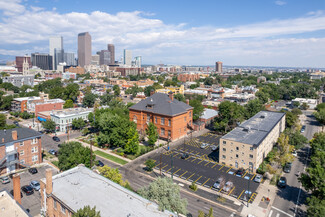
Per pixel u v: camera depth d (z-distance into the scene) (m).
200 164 77.25
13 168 69.44
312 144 79.31
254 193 59.84
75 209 37.94
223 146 76.94
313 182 48.94
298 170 72.88
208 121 124.12
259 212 51.97
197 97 184.00
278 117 107.00
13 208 39.75
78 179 48.12
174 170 72.62
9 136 70.62
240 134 81.38
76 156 61.78
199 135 108.62
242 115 117.56
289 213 51.66
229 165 76.12
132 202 40.78
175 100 111.94
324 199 46.59
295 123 114.44
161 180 46.22
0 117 103.56
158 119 102.50
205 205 54.56
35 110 133.62
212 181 66.00
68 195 42.12
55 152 83.94
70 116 114.56
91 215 30.75
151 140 90.12
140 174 69.88
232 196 58.41
